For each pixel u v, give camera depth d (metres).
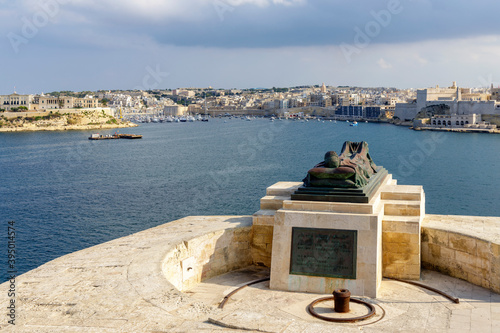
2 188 90.56
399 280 19.55
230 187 84.56
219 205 69.88
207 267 20.25
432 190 85.75
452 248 19.81
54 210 69.12
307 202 19.20
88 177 103.19
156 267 16.92
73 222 61.38
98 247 20.31
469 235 19.11
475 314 16.00
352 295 17.88
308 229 18.62
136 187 88.12
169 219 62.00
